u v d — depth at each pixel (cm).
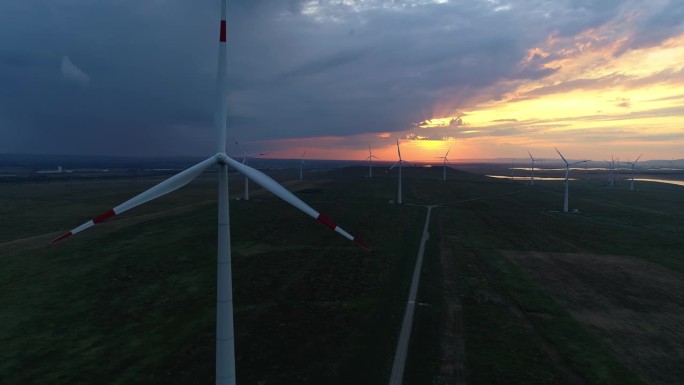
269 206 10062
